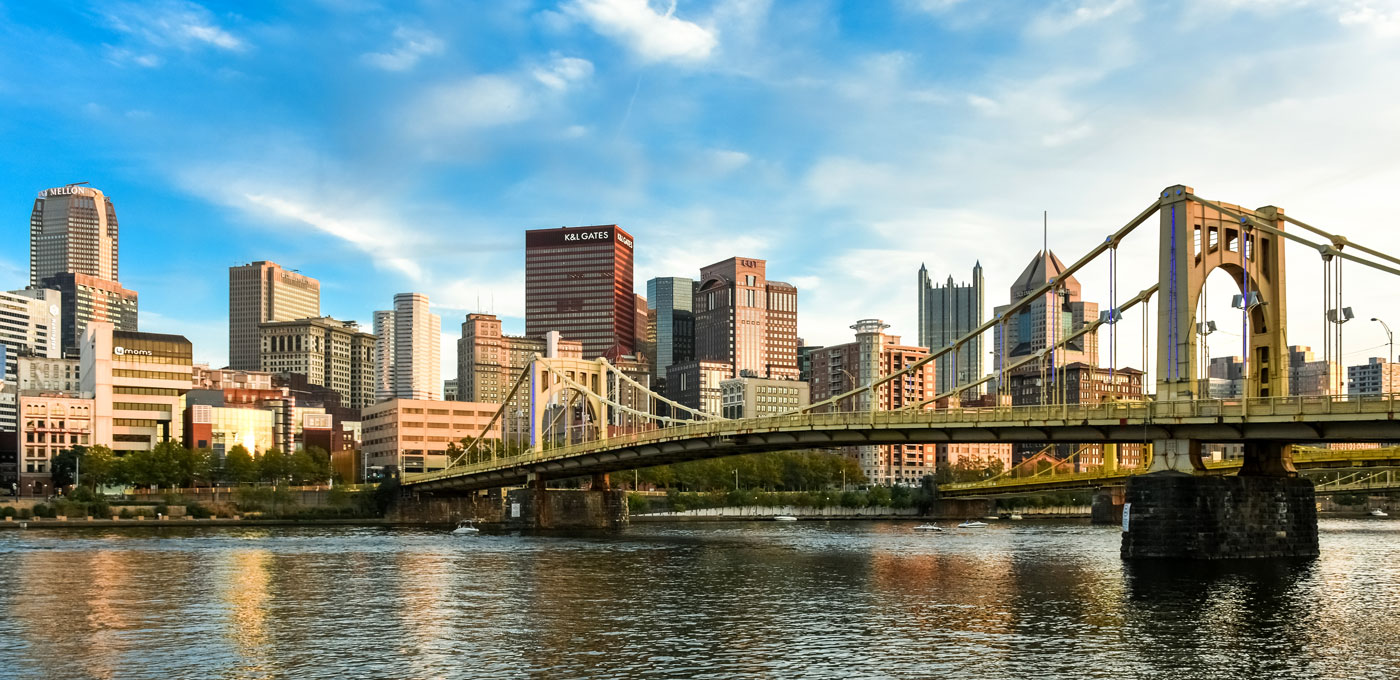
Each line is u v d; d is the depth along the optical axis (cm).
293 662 6366
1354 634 7138
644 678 5966
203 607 8438
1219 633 7175
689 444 15738
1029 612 8062
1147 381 11494
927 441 12600
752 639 7050
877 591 9381
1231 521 11131
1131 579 9806
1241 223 11350
